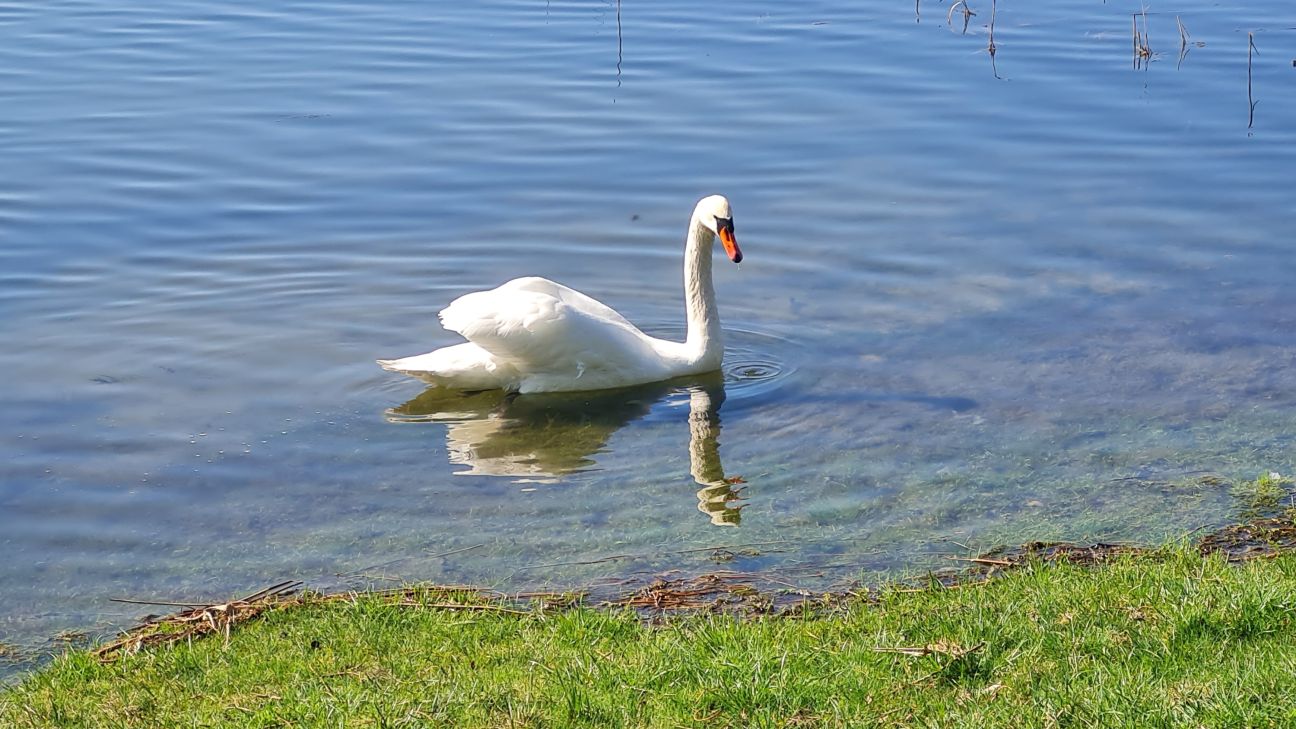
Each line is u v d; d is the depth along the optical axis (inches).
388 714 265.3
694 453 436.8
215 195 652.7
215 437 450.9
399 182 668.1
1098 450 426.6
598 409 474.6
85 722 276.7
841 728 253.6
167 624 328.5
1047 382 477.7
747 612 328.8
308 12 942.4
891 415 458.3
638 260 598.9
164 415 466.9
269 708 272.8
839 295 557.3
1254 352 494.9
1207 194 641.6
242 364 508.7
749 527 383.9
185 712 277.4
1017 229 609.6
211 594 353.7
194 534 388.5
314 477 423.5
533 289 499.2
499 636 311.1
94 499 409.7
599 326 486.9
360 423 463.8
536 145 709.3
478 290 573.0
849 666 275.1
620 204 645.3
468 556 370.0
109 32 895.7
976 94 775.1
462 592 339.3
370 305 561.0
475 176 674.8
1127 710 247.1
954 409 460.4
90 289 566.9
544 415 470.9
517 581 353.7
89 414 466.9
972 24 908.0
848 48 856.9
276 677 291.4
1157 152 692.1
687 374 499.8
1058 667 271.3
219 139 715.4
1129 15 925.8
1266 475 404.5
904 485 408.5
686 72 814.5
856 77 804.0
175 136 719.1
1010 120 737.0
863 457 428.8
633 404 478.3
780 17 925.8
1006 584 324.8
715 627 301.3
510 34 890.7
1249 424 441.4
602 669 280.8
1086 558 353.7
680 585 346.0
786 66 823.7
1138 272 566.6
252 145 708.0
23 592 357.1
